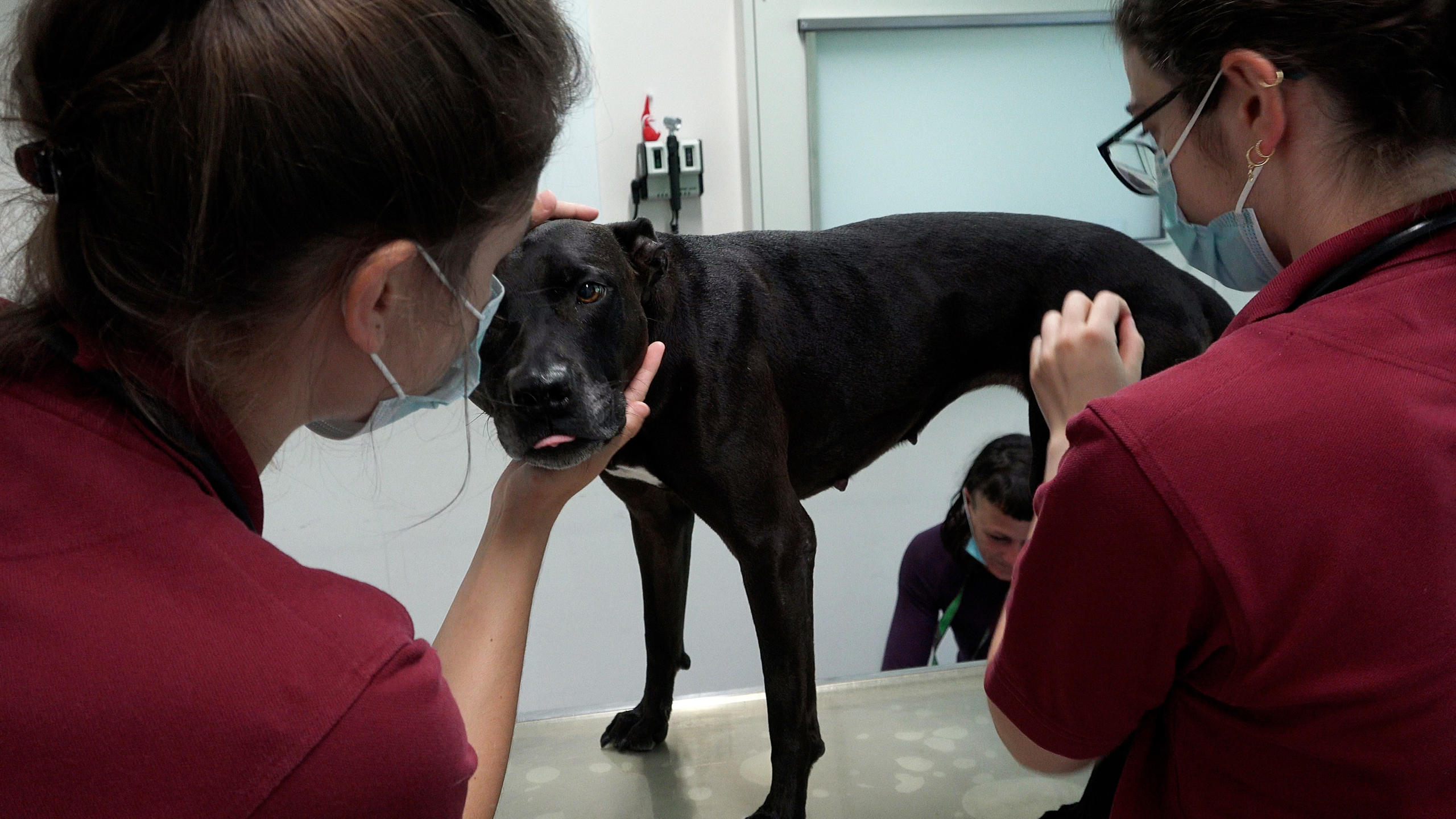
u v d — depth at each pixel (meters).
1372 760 0.53
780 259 1.20
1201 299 1.22
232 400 0.51
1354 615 0.50
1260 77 0.55
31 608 0.40
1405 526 0.50
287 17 0.43
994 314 1.23
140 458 0.46
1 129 0.48
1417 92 0.51
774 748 1.10
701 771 1.32
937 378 1.26
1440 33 0.49
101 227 0.45
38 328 0.47
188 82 0.42
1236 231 0.64
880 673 1.56
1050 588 0.57
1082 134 2.00
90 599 0.41
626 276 0.99
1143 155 0.71
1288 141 0.57
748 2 1.90
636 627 2.21
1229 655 0.54
